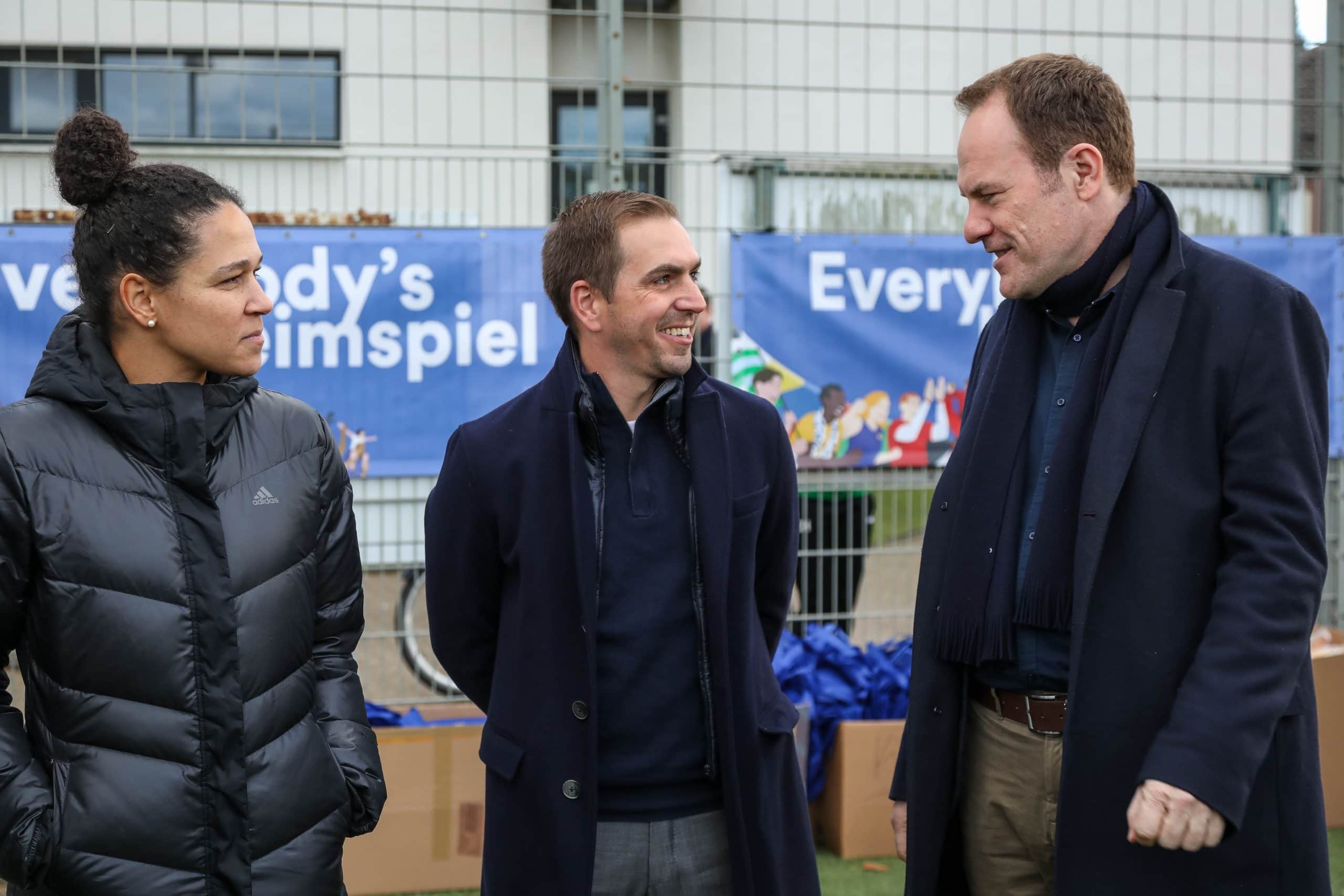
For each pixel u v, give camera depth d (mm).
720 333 4039
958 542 1823
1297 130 4590
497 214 4098
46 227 3701
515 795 1866
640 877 1875
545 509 1878
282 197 4020
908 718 1932
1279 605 1546
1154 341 1663
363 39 4652
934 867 1879
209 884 1581
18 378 3697
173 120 3902
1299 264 4320
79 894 1534
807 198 4195
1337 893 3152
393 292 3836
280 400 1787
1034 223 1703
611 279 1860
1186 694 1557
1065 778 1654
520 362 3916
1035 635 1752
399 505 3895
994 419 1823
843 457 4074
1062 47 5973
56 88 4195
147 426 1585
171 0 3879
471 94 4668
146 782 1560
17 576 1557
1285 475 1579
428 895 3232
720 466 1878
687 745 1869
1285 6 5852
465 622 2047
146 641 1566
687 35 5027
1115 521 1656
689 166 4105
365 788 1768
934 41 5848
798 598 4098
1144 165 4414
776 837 1880
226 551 1621
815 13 5562
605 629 1857
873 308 4066
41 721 1593
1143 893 1629
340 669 1822
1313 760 1672
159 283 1591
